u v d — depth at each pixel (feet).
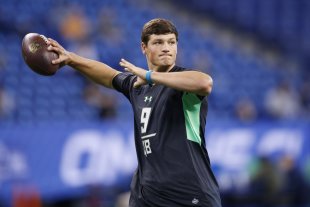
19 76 167.02
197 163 52.70
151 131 53.31
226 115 191.31
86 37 187.93
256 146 139.54
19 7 202.59
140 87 56.03
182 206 52.60
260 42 269.23
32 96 159.74
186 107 52.19
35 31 189.88
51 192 115.24
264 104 198.39
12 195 110.63
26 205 111.65
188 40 245.65
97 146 121.39
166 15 254.47
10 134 112.06
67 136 118.32
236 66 239.91
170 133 52.49
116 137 123.95
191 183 52.13
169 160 52.42
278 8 283.18
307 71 258.98
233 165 136.56
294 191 141.28
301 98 205.57
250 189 137.69
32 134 114.52
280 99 180.55
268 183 137.18
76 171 118.52
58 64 57.00
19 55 178.09
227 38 264.31
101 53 196.03
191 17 265.54
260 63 248.93
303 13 286.05
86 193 119.24
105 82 59.77
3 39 182.60
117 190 123.65
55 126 117.19
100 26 204.23
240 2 279.90
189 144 52.39
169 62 53.11
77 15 191.01
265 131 140.97
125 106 163.94
